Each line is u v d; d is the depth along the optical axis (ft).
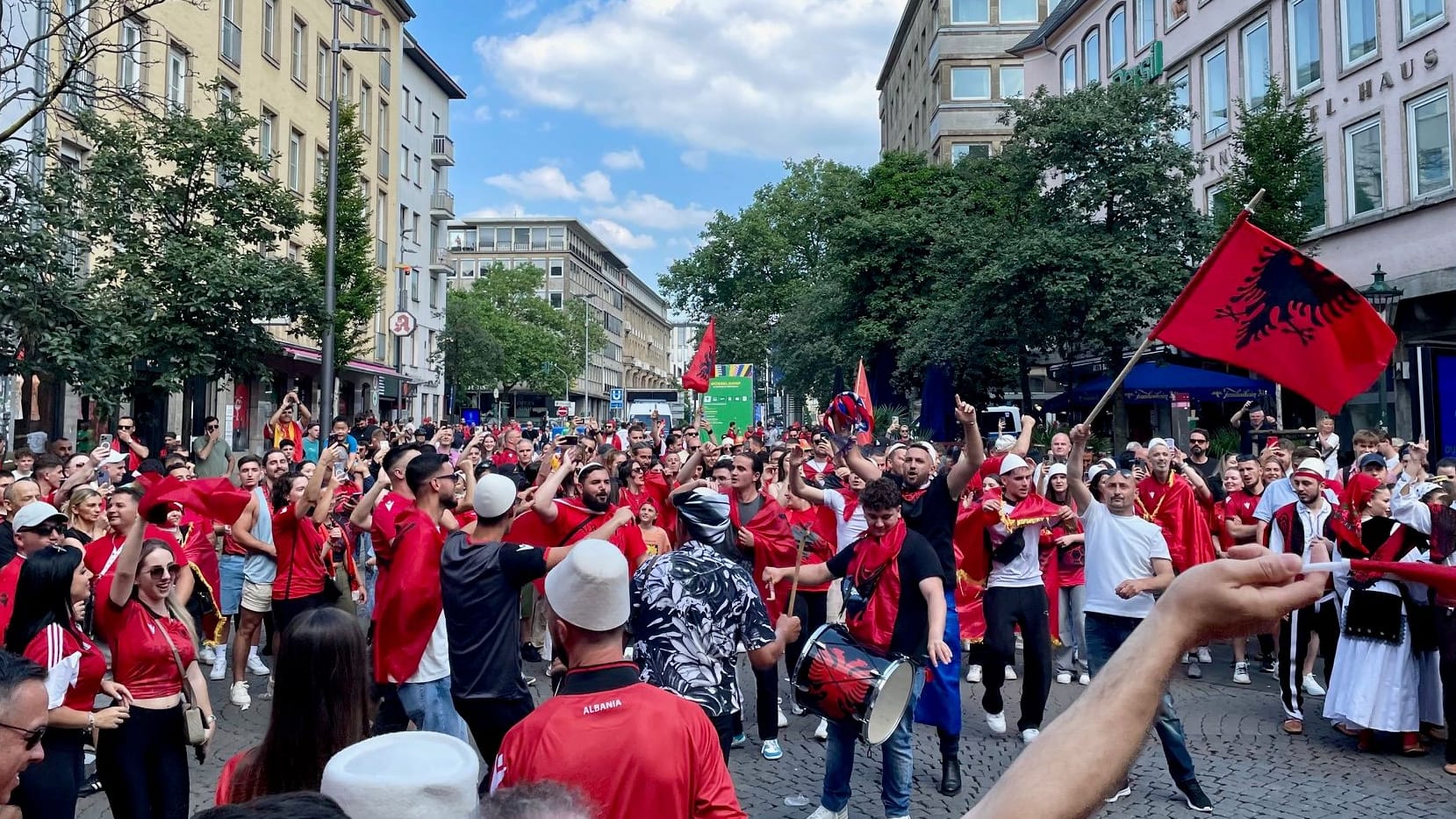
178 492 15.94
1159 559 21.74
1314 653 28.89
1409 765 22.75
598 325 334.24
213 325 53.26
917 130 193.47
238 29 97.96
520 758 9.39
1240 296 17.79
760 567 25.48
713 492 18.92
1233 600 3.73
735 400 97.55
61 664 13.53
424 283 165.27
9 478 26.08
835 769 18.53
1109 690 3.97
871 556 19.10
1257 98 82.07
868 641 18.84
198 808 19.79
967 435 19.95
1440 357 46.93
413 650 18.10
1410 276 70.38
